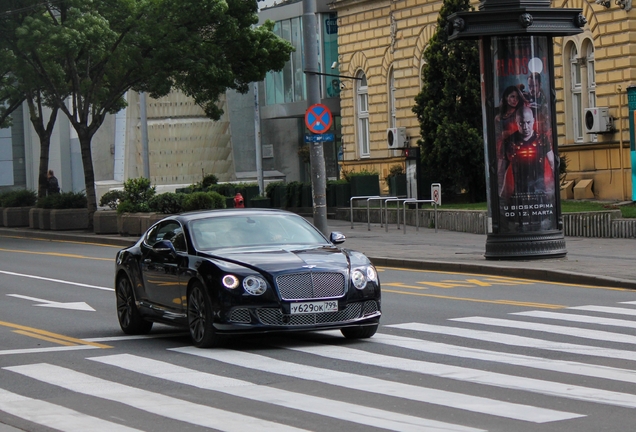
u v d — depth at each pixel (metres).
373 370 18.20
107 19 61.25
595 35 59.28
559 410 14.52
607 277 31.55
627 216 46.94
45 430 14.20
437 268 38.06
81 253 51.78
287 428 13.87
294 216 23.62
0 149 112.81
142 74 63.25
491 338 21.59
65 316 27.91
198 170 105.25
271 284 20.17
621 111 57.34
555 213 37.53
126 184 61.19
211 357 20.06
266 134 114.69
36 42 58.69
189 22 62.59
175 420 14.58
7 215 74.81
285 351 20.58
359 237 51.75
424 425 13.80
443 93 61.19
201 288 20.92
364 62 84.06
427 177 61.94
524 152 37.12
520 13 36.47
